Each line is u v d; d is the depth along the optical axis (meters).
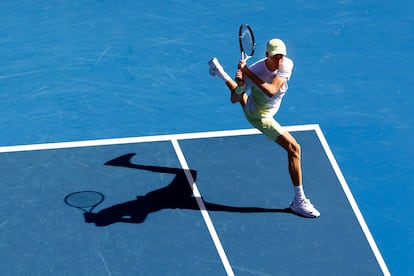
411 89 40.34
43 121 38.28
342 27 42.94
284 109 39.22
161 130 38.06
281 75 33.50
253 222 34.69
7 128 37.94
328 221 34.88
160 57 41.19
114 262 33.19
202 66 40.88
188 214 34.81
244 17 43.19
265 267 33.28
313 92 40.00
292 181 34.66
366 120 38.91
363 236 34.50
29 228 34.16
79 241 33.78
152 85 40.00
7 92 39.44
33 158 36.62
